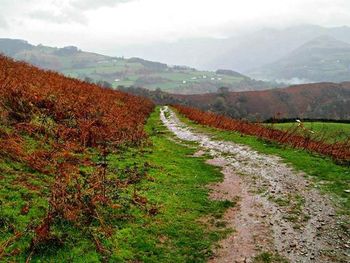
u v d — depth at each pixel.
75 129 23.12
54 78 35.91
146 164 22.25
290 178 20.91
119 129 28.81
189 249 12.88
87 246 12.02
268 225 14.86
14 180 14.74
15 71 30.17
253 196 18.28
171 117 59.81
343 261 12.17
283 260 12.23
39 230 11.62
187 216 15.59
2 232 11.50
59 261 10.99
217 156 27.55
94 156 21.30
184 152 29.28
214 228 14.60
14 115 21.14
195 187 19.55
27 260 10.54
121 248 12.41
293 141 30.23
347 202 16.94
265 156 26.39
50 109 24.36
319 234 14.02
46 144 19.88
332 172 21.41
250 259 12.27
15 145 17.48
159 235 13.75
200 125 46.00
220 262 12.11
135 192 17.06
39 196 14.08
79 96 30.94
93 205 14.13
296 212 16.08
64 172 16.58
